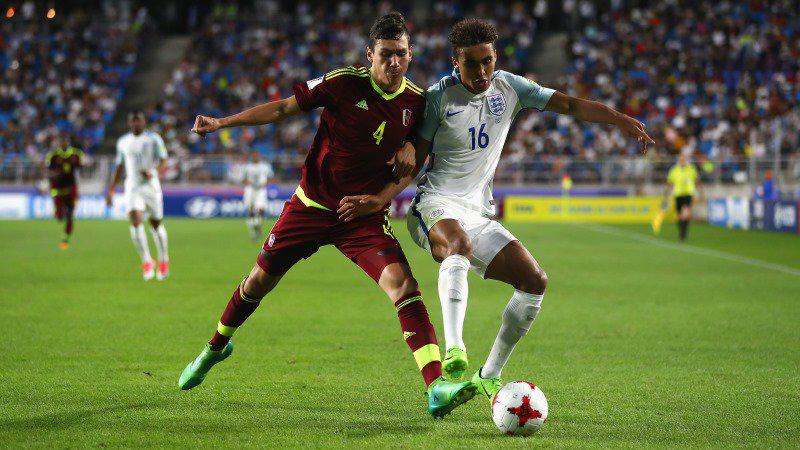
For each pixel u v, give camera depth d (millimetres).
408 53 8641
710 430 8453
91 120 62312
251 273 9430
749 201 43719
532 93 9211
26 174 52844
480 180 9383
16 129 61062
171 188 52562
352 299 18359
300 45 68875
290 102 8758
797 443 7996
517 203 50594
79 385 10258
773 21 62250
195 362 9781
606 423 8727
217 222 47938
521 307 8883
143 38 71312
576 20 70250
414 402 9602
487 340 13750
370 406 9406
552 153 55688
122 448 7723
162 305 17172
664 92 59500
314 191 9086
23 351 12359
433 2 72188
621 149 55188
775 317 16234
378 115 8773
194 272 23422
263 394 9914
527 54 67625
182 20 75500
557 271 24312
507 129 9391
